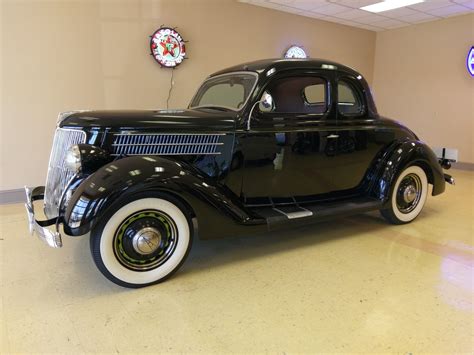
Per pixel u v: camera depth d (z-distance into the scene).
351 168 3.10
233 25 5.66
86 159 2.15
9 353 1.64
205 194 2.24
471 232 3.22
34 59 4.12
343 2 5.72
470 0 5.57
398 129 3.33
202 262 2.58
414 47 7.19
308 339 1.74
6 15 3.89
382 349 1.67
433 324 1.86
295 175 2.80
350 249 2.83
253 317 1.92
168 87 5.16
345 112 2.99
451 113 6.71
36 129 4.25
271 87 2.60
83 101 4.52
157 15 4.90
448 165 3.68
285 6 5.93
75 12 4.29
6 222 3.43
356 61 7.59
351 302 2.07
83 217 1.94
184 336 1.76
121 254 2.13
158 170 2.09
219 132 2.47
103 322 1.87
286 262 2.59
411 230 3.28
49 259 2.62
